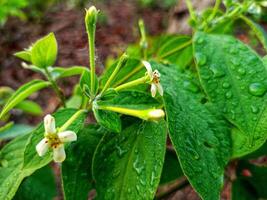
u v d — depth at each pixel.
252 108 0.11
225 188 0.25
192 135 0.11
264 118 0.11
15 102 0.13
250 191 0.15
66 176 0.12
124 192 0.11
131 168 0.11
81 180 0.12
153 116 0.10
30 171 0.11
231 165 0.15
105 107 0.10
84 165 0.12
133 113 0.10
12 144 0.13
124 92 0.11
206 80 0.12
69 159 0.12
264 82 0.11
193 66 0.17
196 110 0.12
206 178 0.10
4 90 0.21
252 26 0.14
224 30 0.17
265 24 0.22
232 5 0.15
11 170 0.12
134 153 0.11
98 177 0.11
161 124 0.11
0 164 0.12
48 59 0.13
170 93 0.11
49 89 0.42
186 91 0.12
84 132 0.12
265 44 0.14
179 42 0.16
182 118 0.11
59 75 0.14
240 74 0.12
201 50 0.12
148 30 0.61
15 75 0.49
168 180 0.14
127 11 0.71
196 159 0.10
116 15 0.68
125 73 0.13
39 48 0.12
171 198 0.24
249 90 0.11
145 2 0.71
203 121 0.11
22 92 0.13
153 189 0.10
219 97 0.11
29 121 0.37
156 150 0.11
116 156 0.11
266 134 0.11
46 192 0.16
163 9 0.71
